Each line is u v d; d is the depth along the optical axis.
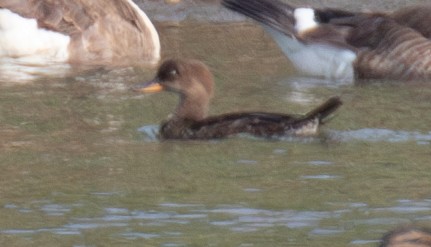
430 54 19.98
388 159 14.88
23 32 20.72
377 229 12.35
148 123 16.69
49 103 17.67
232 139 15.80
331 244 11.93
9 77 19.39
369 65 20.00
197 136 15.91
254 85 19.25
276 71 20.27
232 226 12.48
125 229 12.39
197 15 23.52
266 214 12.87
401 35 20.06
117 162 14.77
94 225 12.52
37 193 13.60
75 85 18.95
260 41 22.19
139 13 21.78
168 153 15.16
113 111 17.31
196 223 12.59
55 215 12.84
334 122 16.66
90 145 15.48
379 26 20.22
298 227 12.44
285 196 13.45
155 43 21.61
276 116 16.00
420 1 23.88
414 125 16.61
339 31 20.23
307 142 15.68
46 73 19.88
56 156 14.98
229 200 13.35
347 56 20.08
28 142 15.61
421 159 14.88
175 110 16.39
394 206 13.13
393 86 19.59
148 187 13.79
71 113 17.05
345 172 14.35
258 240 12.06
